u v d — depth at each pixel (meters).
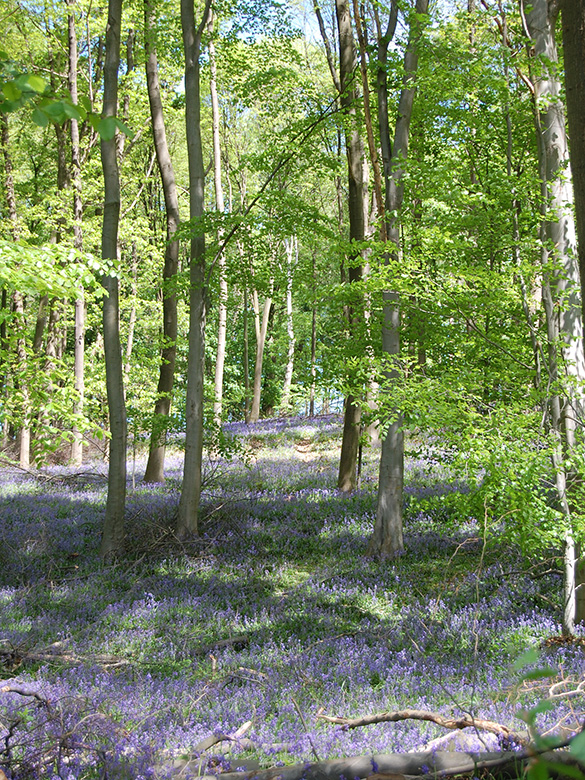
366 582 9.85
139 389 24.45
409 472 15.42
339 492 15.38
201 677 6.41
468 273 7.14
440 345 9.94
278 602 9.06
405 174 8.80
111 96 11.52
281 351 40.97
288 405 31.08
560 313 7.14
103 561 11.08
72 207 21.19
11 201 22.27
